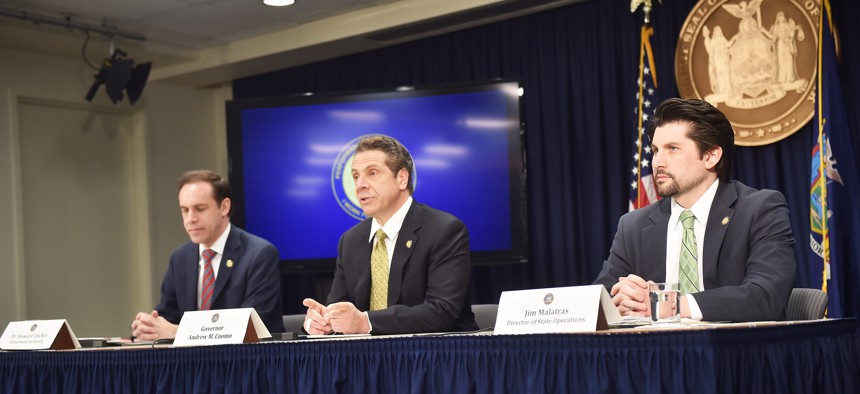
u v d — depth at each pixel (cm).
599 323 186
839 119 410
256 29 578
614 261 262
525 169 515
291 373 207
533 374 181
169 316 341
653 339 172
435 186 527
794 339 185
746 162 469
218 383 214
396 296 272
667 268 249
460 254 270
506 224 516
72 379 236
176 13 538
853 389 197
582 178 531
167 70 639
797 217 458
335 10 548
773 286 219
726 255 239
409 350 196
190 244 341
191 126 677
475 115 523
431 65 578
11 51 577
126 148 648
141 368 224
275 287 328
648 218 259
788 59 441
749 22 452
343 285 290
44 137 600
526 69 547
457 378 189
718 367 168
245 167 559
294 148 552
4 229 563
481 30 562
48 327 255
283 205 552
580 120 531
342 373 202
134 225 646
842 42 445
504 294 202
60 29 544
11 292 562
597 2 524
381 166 275
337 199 544
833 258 398
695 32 466
